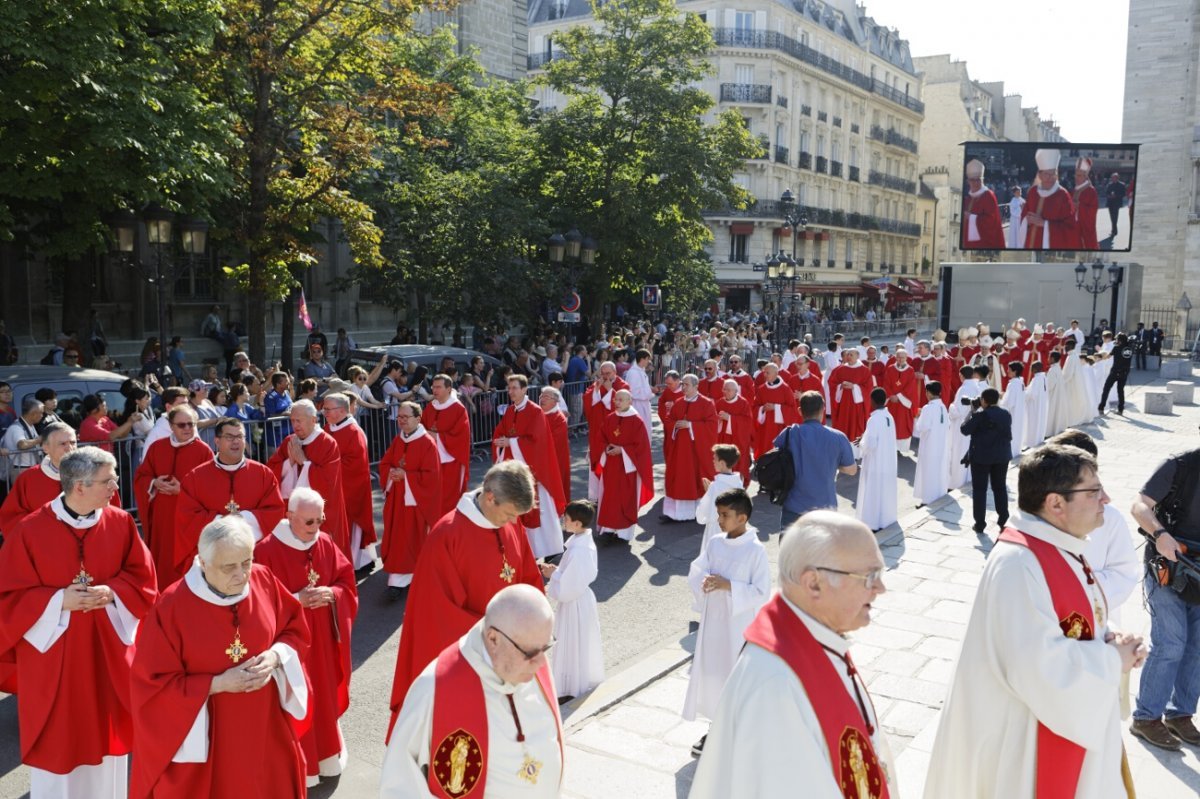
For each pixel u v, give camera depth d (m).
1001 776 3.70
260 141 16.61
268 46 15.97
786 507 8.51
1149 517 5.40
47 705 5.17
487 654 3.40
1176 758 5.42
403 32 17.52
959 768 3.83
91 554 5.36
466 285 21.95
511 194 23.27
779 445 8.56
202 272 26.69
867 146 68.25
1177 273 47.16
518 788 3.42
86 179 13.98
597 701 6.63
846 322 52.41
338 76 17.95
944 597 8.71
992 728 3.72
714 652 6.05
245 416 12.10
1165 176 46.97
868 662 7.14
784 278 30.45
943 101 79.88
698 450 12.48
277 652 4.60
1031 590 3.59
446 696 3.34
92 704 5.29
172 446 8.49
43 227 16.47
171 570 8.46
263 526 7.43
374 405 14.29
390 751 3.40
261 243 16.78
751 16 55.44
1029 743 3.64
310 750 5.56
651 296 26.56
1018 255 78.31
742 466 13.97
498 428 10.91
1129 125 47.62
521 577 5.51
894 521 11.93
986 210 37.50
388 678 7.37
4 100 12.96
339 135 17.38
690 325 35.03
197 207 15.58
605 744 6.00
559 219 24.25
